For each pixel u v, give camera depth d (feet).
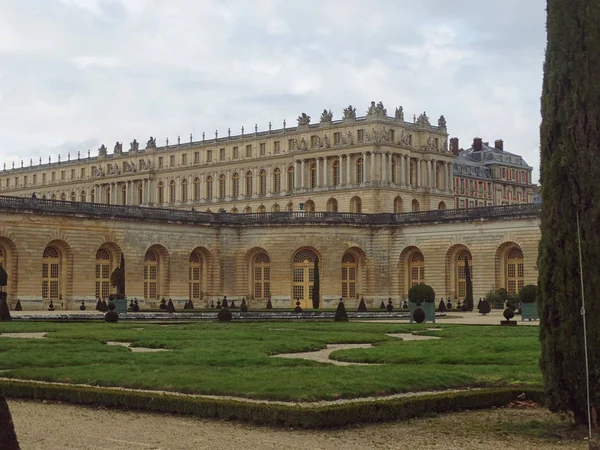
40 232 284.41
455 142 597.11
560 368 68.28
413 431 67.77
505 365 104.27
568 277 68.18
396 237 330.75
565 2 69.41
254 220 331.77
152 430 67.31
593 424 67.51
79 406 78.48
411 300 219.61
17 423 69.92
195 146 519.60
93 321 205.36
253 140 496.23
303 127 473.26
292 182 479.41
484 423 71.51
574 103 68.54
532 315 225.15
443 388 86.43
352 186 451.53
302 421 67.62
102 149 567.18
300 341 139.13
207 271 331.77
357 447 61.82
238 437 64.75
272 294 327.47
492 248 303.48
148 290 315.17
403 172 460.14
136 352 118.93
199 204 514.27
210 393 80.94
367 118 451.12
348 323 204.23
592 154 68.08
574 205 68.39
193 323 202.49
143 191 539.70
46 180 607.78
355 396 79.41
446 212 317.83
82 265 294.05
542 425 70.28
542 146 70.49
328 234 327.06
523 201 637.71
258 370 96.27
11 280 278.87
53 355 110.93
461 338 147.02
